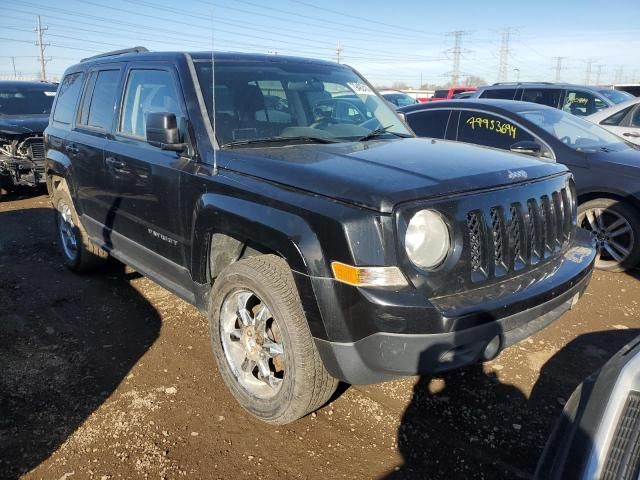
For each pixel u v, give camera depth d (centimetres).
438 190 245
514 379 338
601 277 516
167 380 338
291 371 264
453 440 283
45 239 658
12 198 908
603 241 529
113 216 422
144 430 288
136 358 364
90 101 468
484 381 336
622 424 161
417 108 679
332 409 309
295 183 262
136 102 394
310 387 264
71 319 426
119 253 434
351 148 318
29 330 406
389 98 2100
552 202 299
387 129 398
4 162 852
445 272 240
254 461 266
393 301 225
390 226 229
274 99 363
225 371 308
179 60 360
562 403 314
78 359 363
